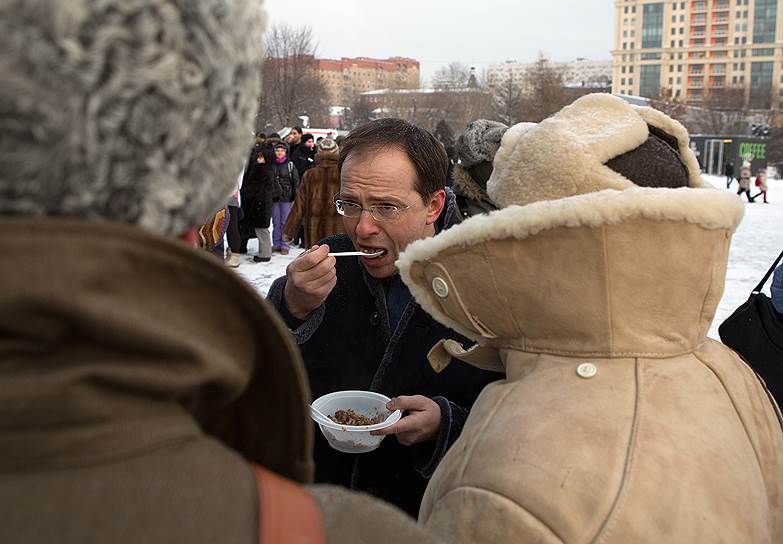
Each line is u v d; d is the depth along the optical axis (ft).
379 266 6.31
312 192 22.68
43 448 1.56
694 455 3.09
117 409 1.65
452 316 3.93
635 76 345.31
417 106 220.23
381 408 5.82
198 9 1.69
